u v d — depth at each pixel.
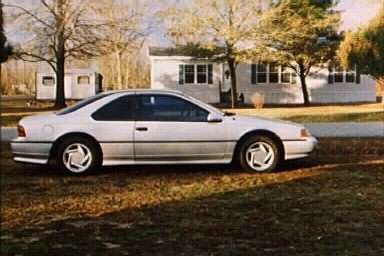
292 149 8.39
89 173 8.13
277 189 7.04
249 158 8.34
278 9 27.50
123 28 28.34
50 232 5.05
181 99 8.30
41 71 42.31
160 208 6.00
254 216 5.61
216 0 27.36
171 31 28.72
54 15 26.42
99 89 45.44
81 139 8.08
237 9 27.48
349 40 16.91
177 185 7.38
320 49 29.69
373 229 5.09
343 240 4.74
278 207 6.00
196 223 5.34
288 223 5.32
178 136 8.14
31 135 8.05
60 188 7.19
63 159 8.09
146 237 4.86
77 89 42.88
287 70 33.94
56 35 26.86
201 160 8.28
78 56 28.91
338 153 10.98
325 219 5.46
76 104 8.48
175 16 28.19
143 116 8.20
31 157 8.11
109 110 8.21
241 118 8.44
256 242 4.69
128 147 8.11
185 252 4.42
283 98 34.19
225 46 28.42
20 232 5.06
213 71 33.38
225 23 27.70
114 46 28.56
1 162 9.56
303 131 8.49
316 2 29.77
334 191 6.85
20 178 7.94
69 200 6.43
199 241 4.73
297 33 27.95
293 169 8.70
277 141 8.38
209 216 5.62
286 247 4.54
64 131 8.07
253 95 30.72
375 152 11.09
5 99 44.78
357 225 5.23
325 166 8.98
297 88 34.16
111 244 4.66
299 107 28.89
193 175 8.20
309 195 6.63
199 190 7.00
